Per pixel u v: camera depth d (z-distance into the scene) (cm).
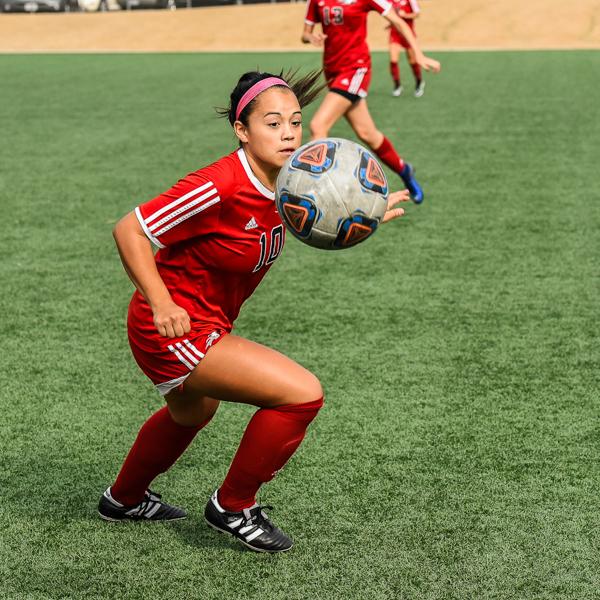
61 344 1866
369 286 2211
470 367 1731
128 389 1650
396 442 1435
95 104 5447
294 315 2019
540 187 3216
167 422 1159
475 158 3725
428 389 1633
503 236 2631
